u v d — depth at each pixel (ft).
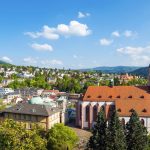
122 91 524.93
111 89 531.50
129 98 512.63
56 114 512.63
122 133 314.76
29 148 306.55
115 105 488.02
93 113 517.55
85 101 521.24
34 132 328.90
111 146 306.35
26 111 485.97
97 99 518.37
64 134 346.33
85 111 520.42
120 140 308.81
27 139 311.27
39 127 376.07
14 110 494.59
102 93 527.40
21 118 485.97
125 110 476.13
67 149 343.87
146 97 508.12
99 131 327.88
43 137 354.95
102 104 515.50
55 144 341.62
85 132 494.18
